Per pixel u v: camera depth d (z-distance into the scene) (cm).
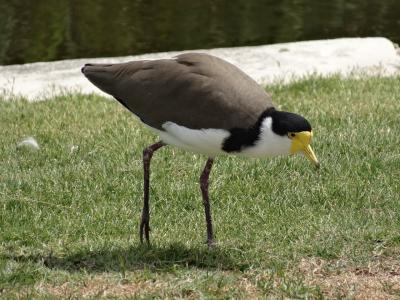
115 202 1214
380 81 1708
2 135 1451
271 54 1939
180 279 970
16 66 1889
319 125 1463
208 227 1078
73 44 2116
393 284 962
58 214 1178
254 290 948
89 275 981
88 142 1411
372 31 2189
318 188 1236
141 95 1052
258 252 1049
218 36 2170
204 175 1082
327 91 1662
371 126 1440
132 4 2422
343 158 1329
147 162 1069
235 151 1028
